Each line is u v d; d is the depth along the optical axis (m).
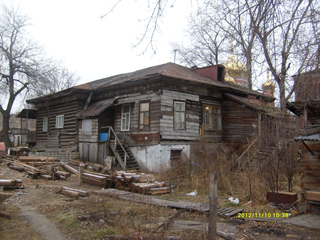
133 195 9.45
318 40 7.34
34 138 24.77
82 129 19.05
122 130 17.86
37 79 27.88
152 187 10.55
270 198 8.60
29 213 7.54
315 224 6.58
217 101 19.09
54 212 7.63
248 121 17.73
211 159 13.26
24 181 12.05
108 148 16.59
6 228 6.35
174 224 6.75
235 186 10.98
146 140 16.14
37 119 24.78
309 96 7.75
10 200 8.83
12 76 27.36
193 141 16.11
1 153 17.86
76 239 5.84
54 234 6.09
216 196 4.95
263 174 9.76
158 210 8.03
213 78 21.08
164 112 15.78
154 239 5.61
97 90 19.55
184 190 11.12
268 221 6.93
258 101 17.77
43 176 12.92
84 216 7.04
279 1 6.52
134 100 17.28
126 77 20.58
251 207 8.43
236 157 14.37
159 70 17.47
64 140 20.73
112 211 7.66
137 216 7.36
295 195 8.30
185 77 16.98
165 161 15.42
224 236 5.93
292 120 10.15
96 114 17.03
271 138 10.10
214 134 18.53
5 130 27.02
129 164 16.27
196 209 7.89
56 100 22.05
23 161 15.51
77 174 14.37
